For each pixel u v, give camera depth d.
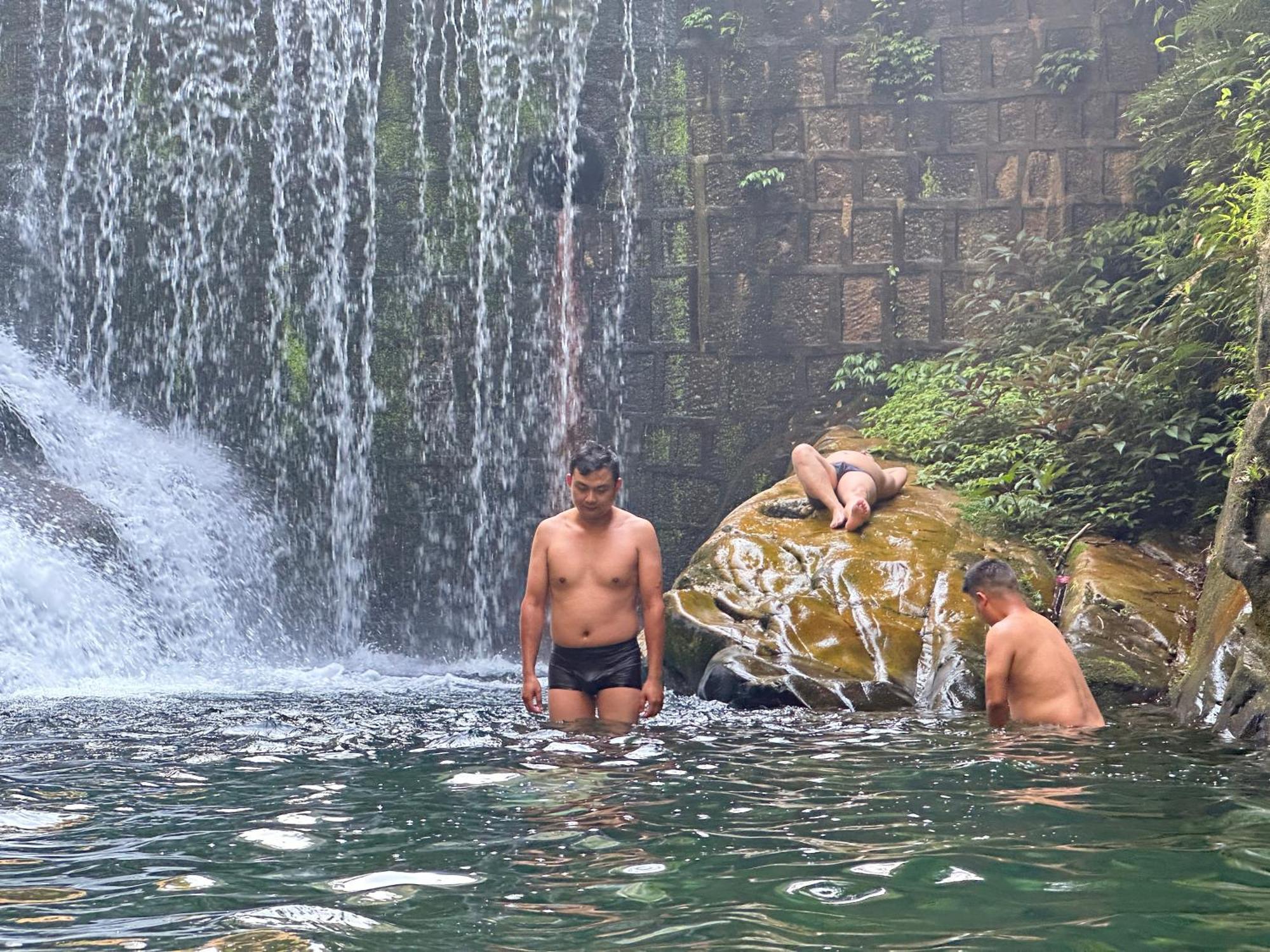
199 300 13.01
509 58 12.64
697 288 12.30
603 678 5.55
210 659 10.58
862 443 10.48
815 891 2.54
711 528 12.09
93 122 13.16
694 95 12.35
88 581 9.83
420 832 3.14
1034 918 2.34
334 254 12.88
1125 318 10.49
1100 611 6.80
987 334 11.34
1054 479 8.33
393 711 6.12
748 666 6.37
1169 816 3.28
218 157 13.02
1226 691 5.28
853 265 11.94
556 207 12.70
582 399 12.52
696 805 3.47
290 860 2.86
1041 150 11.51
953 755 4.41
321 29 12.92
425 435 12.73
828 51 12.04
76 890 2.61
